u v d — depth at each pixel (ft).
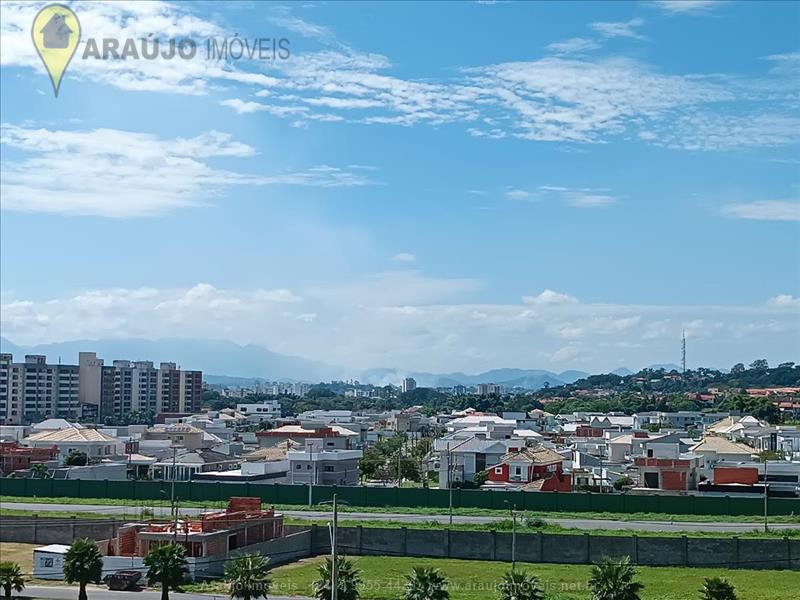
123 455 477.77
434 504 353.72
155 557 202.08
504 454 443.73
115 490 373.81
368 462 482.28
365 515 330.95
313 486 361.51
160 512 330.13
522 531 280.72
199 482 379.14
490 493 352.28
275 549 266.98
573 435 654.53
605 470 447.42
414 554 279.49
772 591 225.97
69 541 296.71
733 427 629.92
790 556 263.08
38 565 241.14
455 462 449.48
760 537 279.49
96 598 213.46
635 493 396.37
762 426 626.23
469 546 276.82
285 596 216.74
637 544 268.41
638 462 419.95
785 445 556.92
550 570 255.70
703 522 321.32
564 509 346.74
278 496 362.33
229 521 253.44
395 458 500.33
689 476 413.39
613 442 509.76
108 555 245.65
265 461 435.94
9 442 482.69
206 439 554.87
